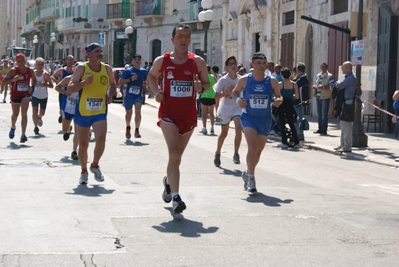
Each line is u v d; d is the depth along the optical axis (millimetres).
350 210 13031
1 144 23438
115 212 12414
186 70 12352
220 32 64000
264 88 14820
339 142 26812
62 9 108250
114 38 82500
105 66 15523
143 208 12812
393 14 30844
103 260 9383
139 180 16219
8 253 9625
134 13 77750
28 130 28312
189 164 19344
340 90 23688
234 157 19703
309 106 42312
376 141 27312
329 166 20453
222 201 13688
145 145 24031
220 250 9984
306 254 9852
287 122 25641
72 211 12422
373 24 33062
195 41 67312
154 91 12297
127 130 26172
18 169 17625
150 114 43156
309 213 12625
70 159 19734
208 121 37781
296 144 25375
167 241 10438
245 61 52969
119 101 57719
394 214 12758
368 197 14727
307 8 41688
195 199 13852
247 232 11086
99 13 95375
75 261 9305
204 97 29516
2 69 58844
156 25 74125
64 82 19969
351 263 9461
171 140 12250
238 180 16609
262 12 47906
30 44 143250
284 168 19531
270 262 9422
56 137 25891
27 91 23781
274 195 14555
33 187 14953
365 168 20281
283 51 45344
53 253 9656
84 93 15297
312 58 41625
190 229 11219
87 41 97500
